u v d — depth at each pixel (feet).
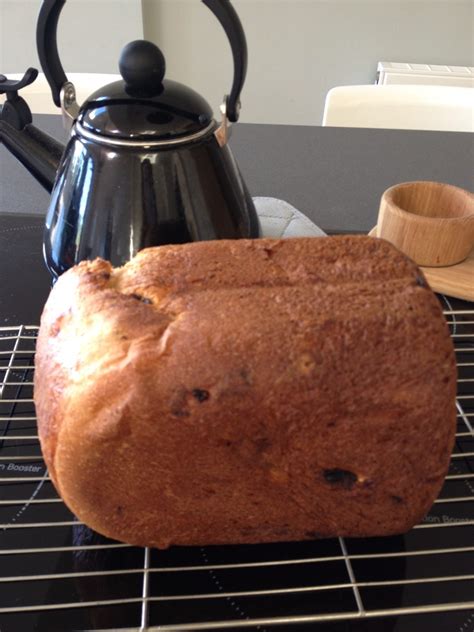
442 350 1.15
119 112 1.62
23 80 1.82
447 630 1.21
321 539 1.36
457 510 1.42
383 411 1.14
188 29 4.97
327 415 1.14
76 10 4.65
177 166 1.61
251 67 5.14
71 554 1.33
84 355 1.17
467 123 3.53
